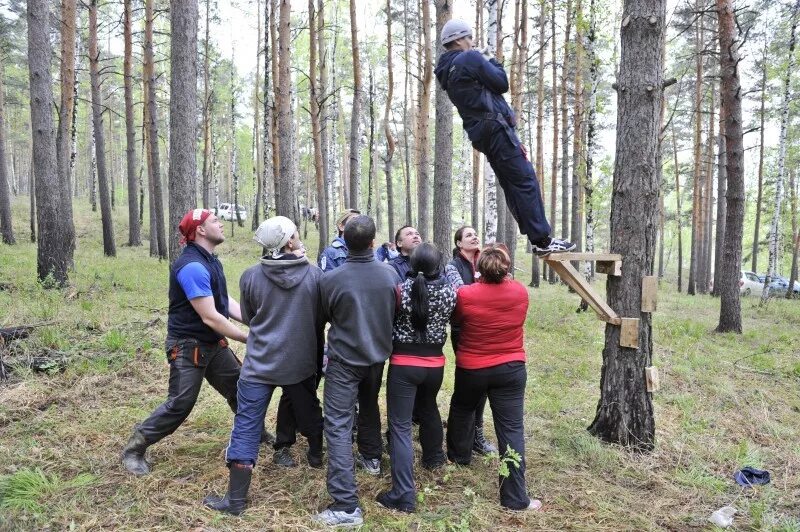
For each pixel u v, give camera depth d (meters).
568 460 4.25
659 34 4.46
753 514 3.46
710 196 23.94
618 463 4.24
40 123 9.14
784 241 26.14
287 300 3.38
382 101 28.36
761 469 4.15
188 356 3.56
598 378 6.68
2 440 3.98
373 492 3.58
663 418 5.38
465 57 3.45
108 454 3.85
